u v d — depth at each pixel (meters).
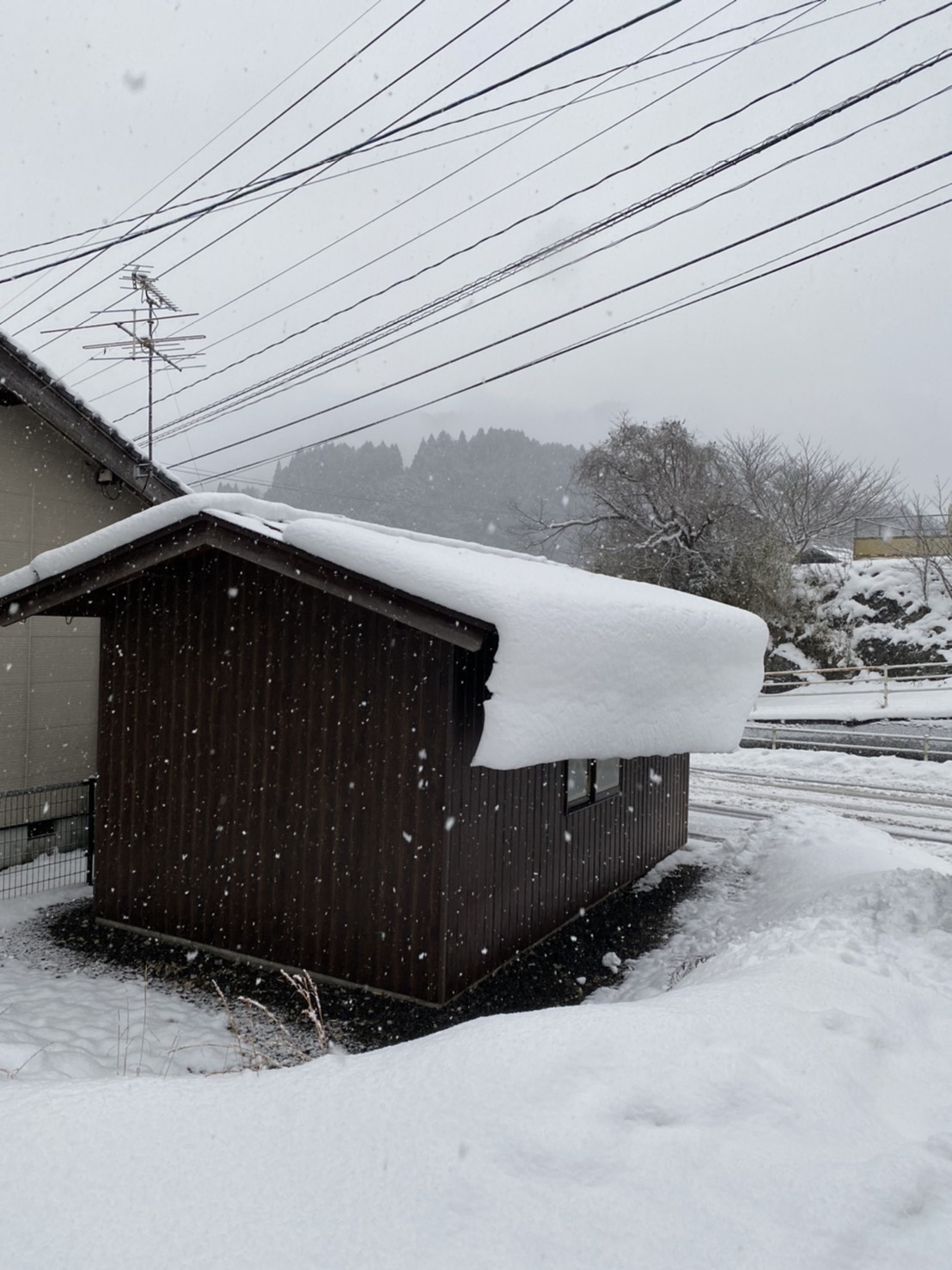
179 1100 2.67
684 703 7.34
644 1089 2.60
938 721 19.64
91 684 10.45
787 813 11.51
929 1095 2.82
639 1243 1.98
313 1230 2.05
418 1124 2.44
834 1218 2.08
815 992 3.56
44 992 5.97
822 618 27.12
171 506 6.23
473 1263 1.92
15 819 9.49
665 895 8.83
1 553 9.44
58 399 9.23
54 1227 2.06
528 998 6.03
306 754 6.49
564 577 7.89
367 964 6.12
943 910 5.04
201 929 6.99
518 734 4.96
